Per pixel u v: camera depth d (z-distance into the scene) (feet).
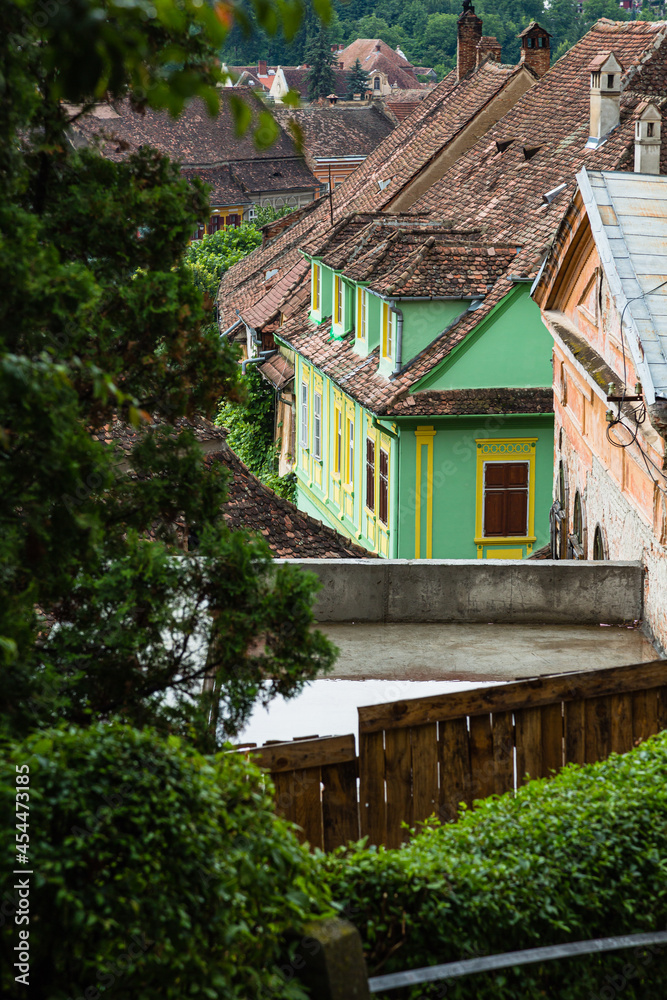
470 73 186.39
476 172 145.59
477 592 55.36
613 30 144.97
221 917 18.51
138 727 27.02
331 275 140.15
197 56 22.70
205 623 29.01
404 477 109.50
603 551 66.08
